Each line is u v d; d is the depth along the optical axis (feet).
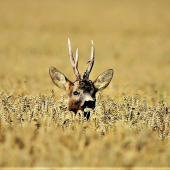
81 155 53.67
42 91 109.40
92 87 75.46
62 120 68.54
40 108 76.07
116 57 271.49
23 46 318.86
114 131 66.44
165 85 145.59
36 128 65.82
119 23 510.99
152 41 381.40
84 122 69.41
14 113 71.36
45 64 210.18
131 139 59.72
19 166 51.34
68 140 59.26
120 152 55.57
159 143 62.03
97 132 64.54
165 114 76.38
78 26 483.51
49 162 52.06
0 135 62.18
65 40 374.63
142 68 209.46
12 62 212.23
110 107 77.77
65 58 253.65
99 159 52.80
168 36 422.82
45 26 474.08
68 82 78.43
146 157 54.65
